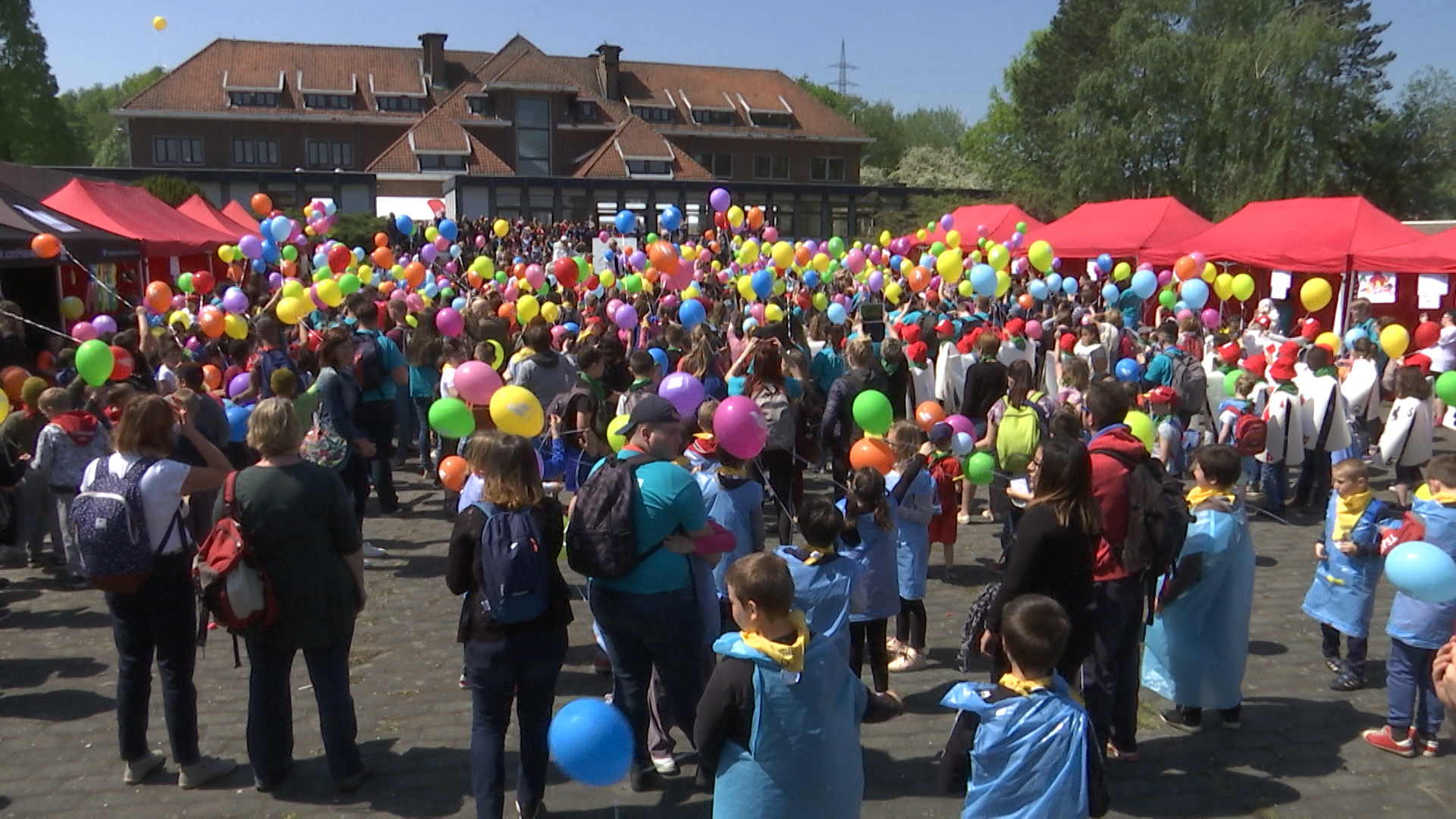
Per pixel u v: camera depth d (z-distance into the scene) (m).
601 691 5.09
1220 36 36.09
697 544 3.79
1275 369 8.73
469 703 4.97
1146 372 10.01
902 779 4.19
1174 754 4.41
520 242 31.75
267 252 12.80
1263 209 19.12
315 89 53.03
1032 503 3.81
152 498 3.85
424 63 56.91
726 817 2.95
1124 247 20.67
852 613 4.69
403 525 8.39
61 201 14.77
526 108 52.88
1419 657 4.31
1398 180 38.22
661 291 14.15
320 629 3.86
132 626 4.02
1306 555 7.64
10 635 5.93
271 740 4.02
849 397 7.21
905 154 72.50
